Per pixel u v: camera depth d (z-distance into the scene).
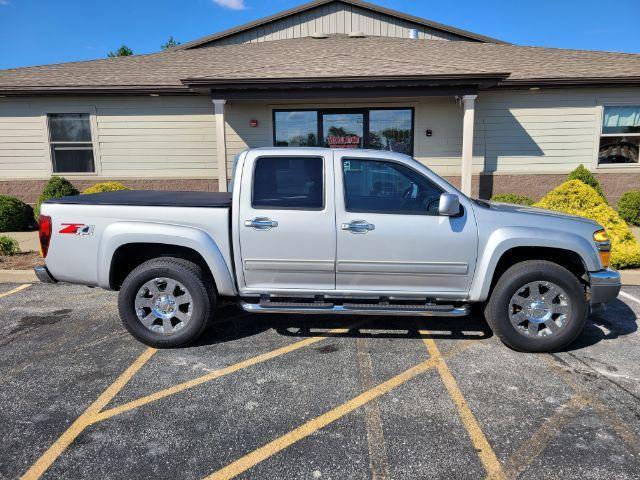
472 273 4.16
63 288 6.40
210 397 3.46
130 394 3.50
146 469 2.67
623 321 5.00
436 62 11.19
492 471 2.64
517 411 3.25
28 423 3.12
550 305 4.14
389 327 4.88
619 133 11.30
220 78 9.58
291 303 4.27
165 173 11.88
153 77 11.51
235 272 4.27
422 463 2.71
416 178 4.18
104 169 11.84
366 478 2.59
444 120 11.42
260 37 15.17
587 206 7.48
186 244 4.16
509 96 11.27
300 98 10.05
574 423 3.10
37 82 11.28
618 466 2.67
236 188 4.18
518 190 11.56
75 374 3.83
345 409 3.29
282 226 4.12
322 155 4.16
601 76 10.59
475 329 4.82
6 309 5.48
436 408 3.29
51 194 11.10
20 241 9.33
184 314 4.29
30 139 11.68
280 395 3.48
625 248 6.69
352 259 4.14
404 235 4.09
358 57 11.67
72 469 2.67
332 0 14.73
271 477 2.60
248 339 4.56
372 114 11.57
